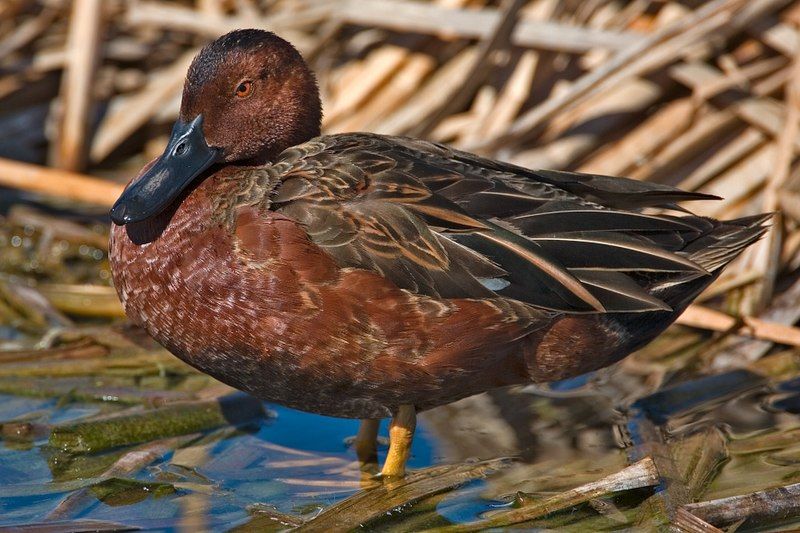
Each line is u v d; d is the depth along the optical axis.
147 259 9.05
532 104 13.80
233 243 8.78
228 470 9.64
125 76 15.12
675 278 9.29
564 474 9.41
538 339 9.07
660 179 13.01
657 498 8.73
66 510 8.82
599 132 13.34
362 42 14.58
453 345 8.83
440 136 13.87
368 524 8.64
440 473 9.33
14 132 14.77
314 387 9.07
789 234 12.23
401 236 8.81
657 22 13.75
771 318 11.70
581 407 10.68
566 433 10.19
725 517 8.46
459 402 10.89
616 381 11.14
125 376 11.11
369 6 14.15
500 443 10.05
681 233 9.52
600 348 9.27
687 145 13.01
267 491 9.31
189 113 9.61
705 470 9.25
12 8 15.27
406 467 9.66
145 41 15.30
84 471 9.59
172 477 9.45
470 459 9.76
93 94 14.40
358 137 9.69
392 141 9.79
